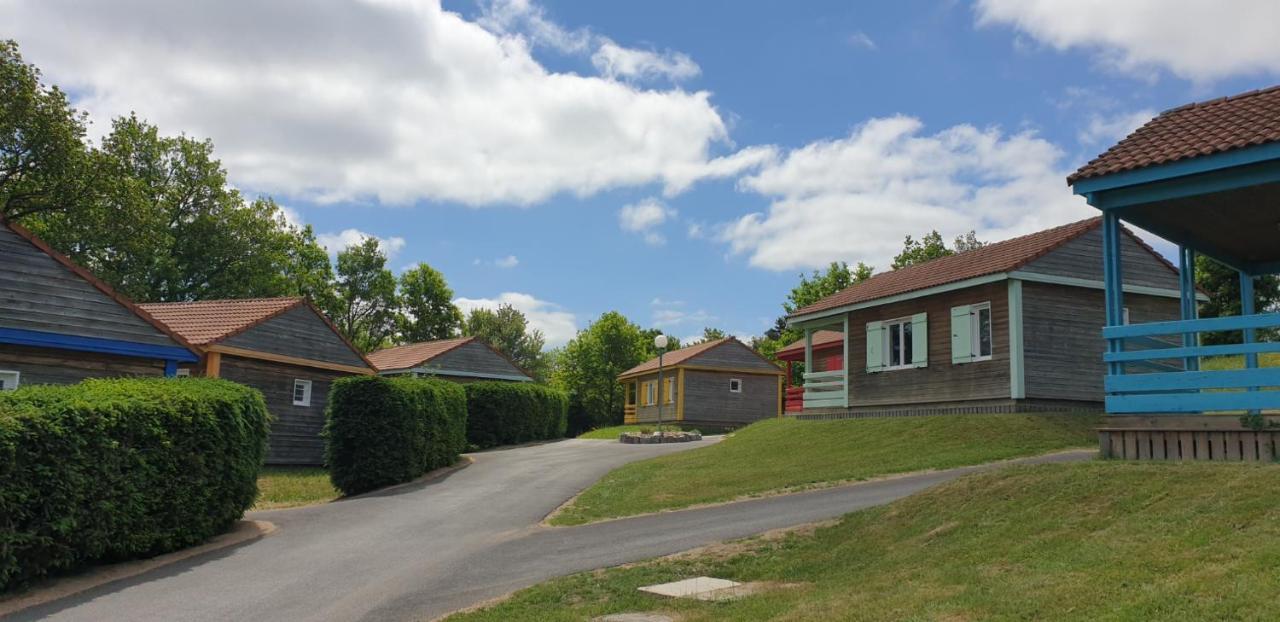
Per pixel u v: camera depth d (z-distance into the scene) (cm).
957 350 2222
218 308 2750
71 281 1753
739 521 1241
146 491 1076
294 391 2664
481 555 1120
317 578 997
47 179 3316
